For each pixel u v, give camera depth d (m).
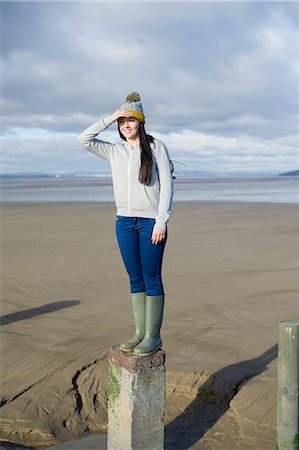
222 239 13.64
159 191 4.03
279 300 8.18
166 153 4.04
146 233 4.00
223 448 4.64
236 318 7.41
